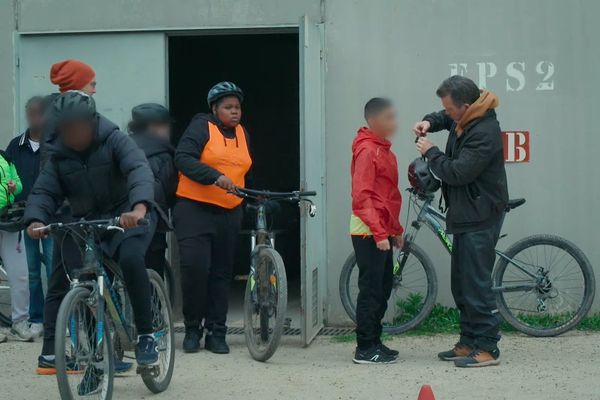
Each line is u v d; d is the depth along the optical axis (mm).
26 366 7402
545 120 8633
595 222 8633
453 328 8516
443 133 8688
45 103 6781
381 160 7094
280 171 12328
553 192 8641
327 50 8734
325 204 8758
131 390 6602
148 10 8805
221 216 7719
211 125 7672
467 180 6961
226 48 12289
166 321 6594
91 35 8883
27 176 8289
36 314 8531
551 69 8609
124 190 6148
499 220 7168
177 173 7715
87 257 5840
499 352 7258
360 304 7277
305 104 7773
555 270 8555
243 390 6598
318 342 8227
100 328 5820
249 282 7652
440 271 8703
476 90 7039
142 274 6012
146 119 7691
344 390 6562
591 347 7801
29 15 8922
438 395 6387
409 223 8719
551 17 8586
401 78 8688
